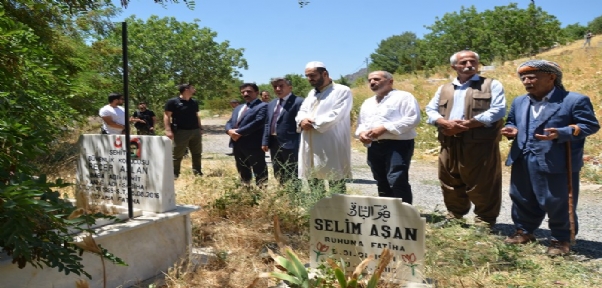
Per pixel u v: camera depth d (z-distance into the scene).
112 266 3.75
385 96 5.57
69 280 3.50
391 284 3.51
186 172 9.16
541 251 4.61
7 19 3.36
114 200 4.56
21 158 3.07
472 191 5.26
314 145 5.85
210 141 19.45
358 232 3.65
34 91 3.76
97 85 9.27
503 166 10.33
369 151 5.66
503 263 4.15
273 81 6.64
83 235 3.55
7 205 2.56
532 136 4.62
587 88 17.23
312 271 3.74
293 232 5.25
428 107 5.59
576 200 4.66
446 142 5.40
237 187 6.02
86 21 8.76
